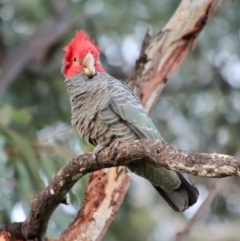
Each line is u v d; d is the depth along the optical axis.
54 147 11.25
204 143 17.36
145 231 20.33
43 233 8.12
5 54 16.55
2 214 11.88
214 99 17.95
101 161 7.29
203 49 17.41
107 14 17.25
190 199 8.20
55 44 16.48
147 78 9.91
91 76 9.04
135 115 8.48
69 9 17.30
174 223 21.83
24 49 16.06
